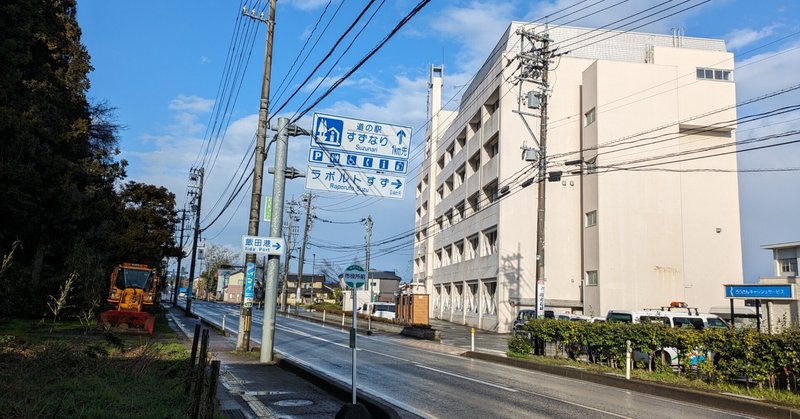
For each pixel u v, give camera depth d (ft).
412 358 63.10
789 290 45.83
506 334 116.88
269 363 50.96
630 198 116.06
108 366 34.91
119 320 68.90
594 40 136.15
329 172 46.03
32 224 72.74
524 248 123.85
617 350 52.13
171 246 136.15
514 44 126.72
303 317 158.10
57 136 74.79
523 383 45.11
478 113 148.25
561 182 125.59
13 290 72.43
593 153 119.55
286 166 54.95
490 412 32.04
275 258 53.57
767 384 39.06
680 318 58.75
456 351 76.84
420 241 220.64
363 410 24.32
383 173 47.19
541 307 74.23
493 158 131.95
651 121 118.73
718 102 121.49
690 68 124.16
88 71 89.61
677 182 117.70
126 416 23.18
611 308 112.06
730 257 117.91
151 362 37.78
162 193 134.41
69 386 28.17
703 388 40.78
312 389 37.22
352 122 46.93
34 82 72.23
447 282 170.91
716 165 120.78
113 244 113.19
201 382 23.77
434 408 32.94
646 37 139.74
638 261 114.11
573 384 46.19
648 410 34.65
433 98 204.13
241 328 60.23
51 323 71.26
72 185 78.33
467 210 153.48
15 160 66.90
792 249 106.42
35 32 72.84
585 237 120.67
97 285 79.71
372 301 185.98
